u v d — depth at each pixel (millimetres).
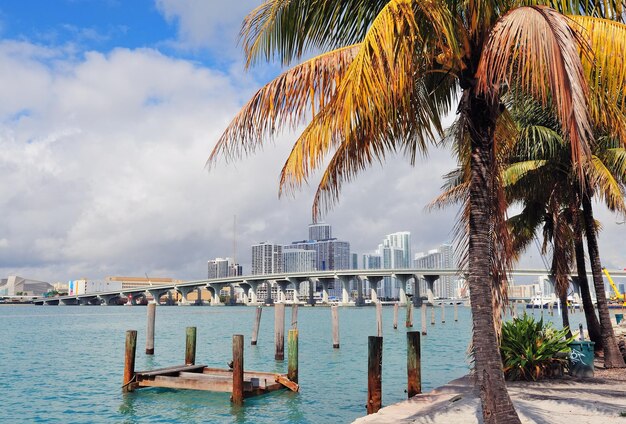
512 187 17922
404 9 5859
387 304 185750
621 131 7031
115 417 15359
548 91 5855
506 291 8094
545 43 5094
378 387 13617
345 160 8531
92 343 41750
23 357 31469
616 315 40312
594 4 6938
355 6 7805
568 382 13672
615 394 11680
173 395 17953
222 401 17016
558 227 18188
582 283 20453
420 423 8930
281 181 6656
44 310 175625
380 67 5664
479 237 7223
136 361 29531
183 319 92812
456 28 6879
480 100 7266
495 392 6895
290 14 7867
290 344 18984
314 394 18219
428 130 8953
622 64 5836
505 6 6840
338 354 32750
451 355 32406
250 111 6734
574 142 4832
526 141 16094
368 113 6082
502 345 14508
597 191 16328
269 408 16047
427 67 7656
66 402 17594
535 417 9102
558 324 65062
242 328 63312
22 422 14992
